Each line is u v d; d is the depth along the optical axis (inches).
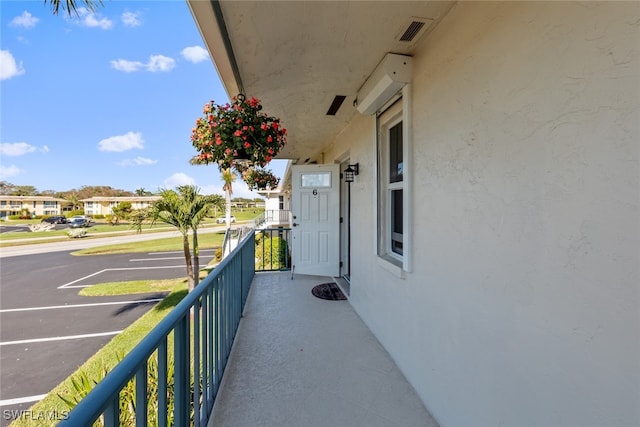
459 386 60.9
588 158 34.8
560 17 38.2
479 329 54.7
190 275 327.6
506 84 47.7
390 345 97.7
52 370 184.4
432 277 71.7
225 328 91.0
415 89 80.4
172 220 320.5
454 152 62.5
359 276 134.5
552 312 39.8
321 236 192.5
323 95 116.0
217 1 60.7
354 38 74.6
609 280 32.7
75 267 513.7
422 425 68.2
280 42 76.9
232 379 84.8
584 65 35.2
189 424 51.9
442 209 67.3
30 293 355.3
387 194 108.7
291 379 84.9
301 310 139.9
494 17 50.4
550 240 39.9
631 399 30.6
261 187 601.3
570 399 37.2
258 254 370.3
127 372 31.9
